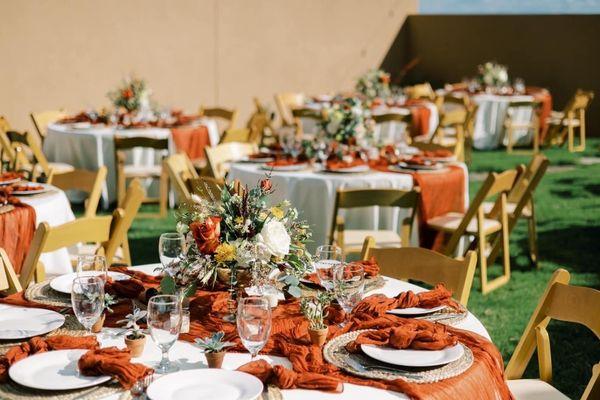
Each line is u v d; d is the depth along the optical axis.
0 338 2.39
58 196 4.85
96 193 5.10
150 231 7.52
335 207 5.07
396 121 10.00
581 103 12.80
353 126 6.27
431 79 16.66
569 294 2.84
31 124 10.80
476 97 12.89
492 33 15.83
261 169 5.87
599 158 12.17
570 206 8.84
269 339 2.45
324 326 2.43
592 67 14.83
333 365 2.25
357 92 11.84
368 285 3.00
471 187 9.78
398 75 16.53
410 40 16.73
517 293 5.79
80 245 5.15
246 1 13.12
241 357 2.33
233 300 2.63
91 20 11.23
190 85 12.54
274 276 2.95
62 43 10.97
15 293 3.00
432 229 5.75
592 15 14.73
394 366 2.24
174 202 8.58
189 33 12.41
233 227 2.67
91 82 11.33
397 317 2.61
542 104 12.84
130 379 2.07
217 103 12.95
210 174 6.52
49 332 2.47
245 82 13.30
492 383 2.31
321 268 2.67
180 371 2.15
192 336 2.47
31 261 3.56
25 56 10.64
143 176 8.05
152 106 9.09
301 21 14.08
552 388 2.91
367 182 5.59
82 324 2.38
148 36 11.91
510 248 7.02
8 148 7.51
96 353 2.17
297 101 12.62
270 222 2.67
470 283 3.10
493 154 12.50
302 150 6.25
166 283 2.60
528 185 5.96
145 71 11.94
